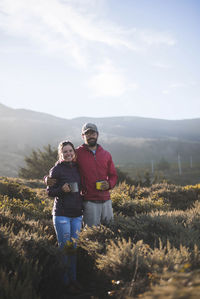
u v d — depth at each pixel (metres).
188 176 77.06
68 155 4.13
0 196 7.22
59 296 3.21
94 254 3.92
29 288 2.72
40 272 3.19
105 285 3.36
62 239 3.84
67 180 4.07
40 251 3.73
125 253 3.43
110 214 4.60
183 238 3.96
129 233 4.34
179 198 10.18
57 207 3.99
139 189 10.99
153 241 4.11
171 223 4.55
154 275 2.82
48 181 3.99
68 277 3.49
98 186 4.27
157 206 8.35
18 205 6.72
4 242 3.40
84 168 4.33
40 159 20.41
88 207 4.36
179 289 2.08
